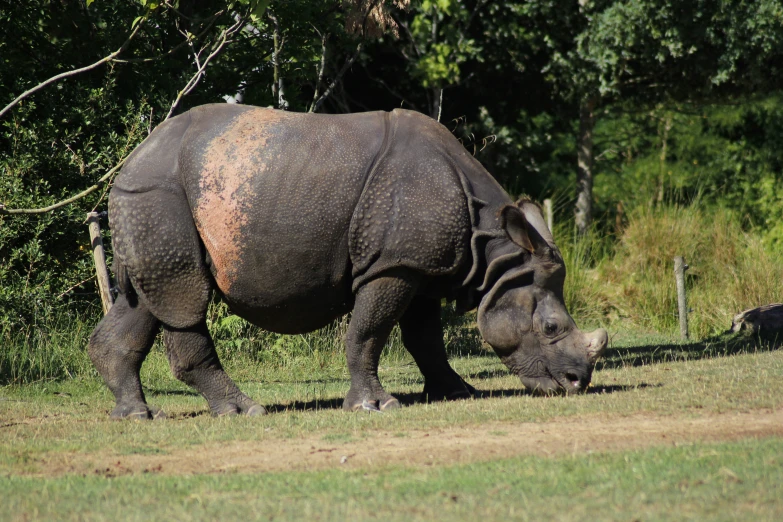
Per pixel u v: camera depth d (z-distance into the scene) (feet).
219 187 78.23
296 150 78.84
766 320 133.59
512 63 223.30
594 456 59.41
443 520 47.47
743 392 82.02
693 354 120.37
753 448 59.67
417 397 91.81
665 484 52.26
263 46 141.38
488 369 115.34
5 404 90.53
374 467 59.11
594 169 284.41
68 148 121.60
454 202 80.28
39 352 108.27
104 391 100.78
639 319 162.71
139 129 123.65
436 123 84.69
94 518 49.37
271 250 78.43
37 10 130.62
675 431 66.90
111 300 102.37
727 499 49.26
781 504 48.24
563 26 216.54
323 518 48.42
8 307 111.86
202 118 81.46
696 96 228.43
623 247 182.91
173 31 133.28
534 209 86.02
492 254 83.20
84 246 123.03
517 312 84.07
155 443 69.56
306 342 126.21
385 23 123.85
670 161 282.77
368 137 80.64
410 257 79.00
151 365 114.11
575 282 167.73
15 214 112.78
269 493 53.83
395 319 80.89
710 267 172.35
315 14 139.54
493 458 60.59
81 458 65.05
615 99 234.99
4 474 60.39
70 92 126.62
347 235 79.05
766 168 246.68
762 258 165.48
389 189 79.10
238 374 116.88
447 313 139.95
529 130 243.60
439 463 59.98
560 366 83.92
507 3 215.72
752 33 201.05
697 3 201.05
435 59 199.82
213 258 78.84
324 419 76.84
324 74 177.27
